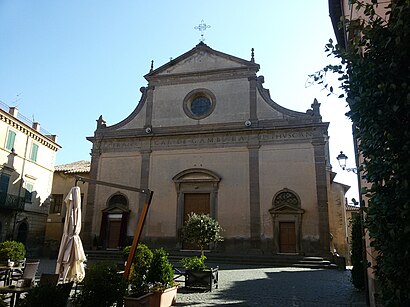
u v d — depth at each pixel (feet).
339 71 13.39
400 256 10.24
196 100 90.27
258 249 74.18
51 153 105.81
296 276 51.57
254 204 77.20
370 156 11.99
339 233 87.45
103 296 21.08
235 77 87.56
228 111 85.66
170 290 30.17
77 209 39.93
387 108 11.10
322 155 76.28
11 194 86.58
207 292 37.27
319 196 73.97
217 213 79.05
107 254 77.71
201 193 82.17
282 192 76.43
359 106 12.09
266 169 78.84
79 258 37.88
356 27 12.89
